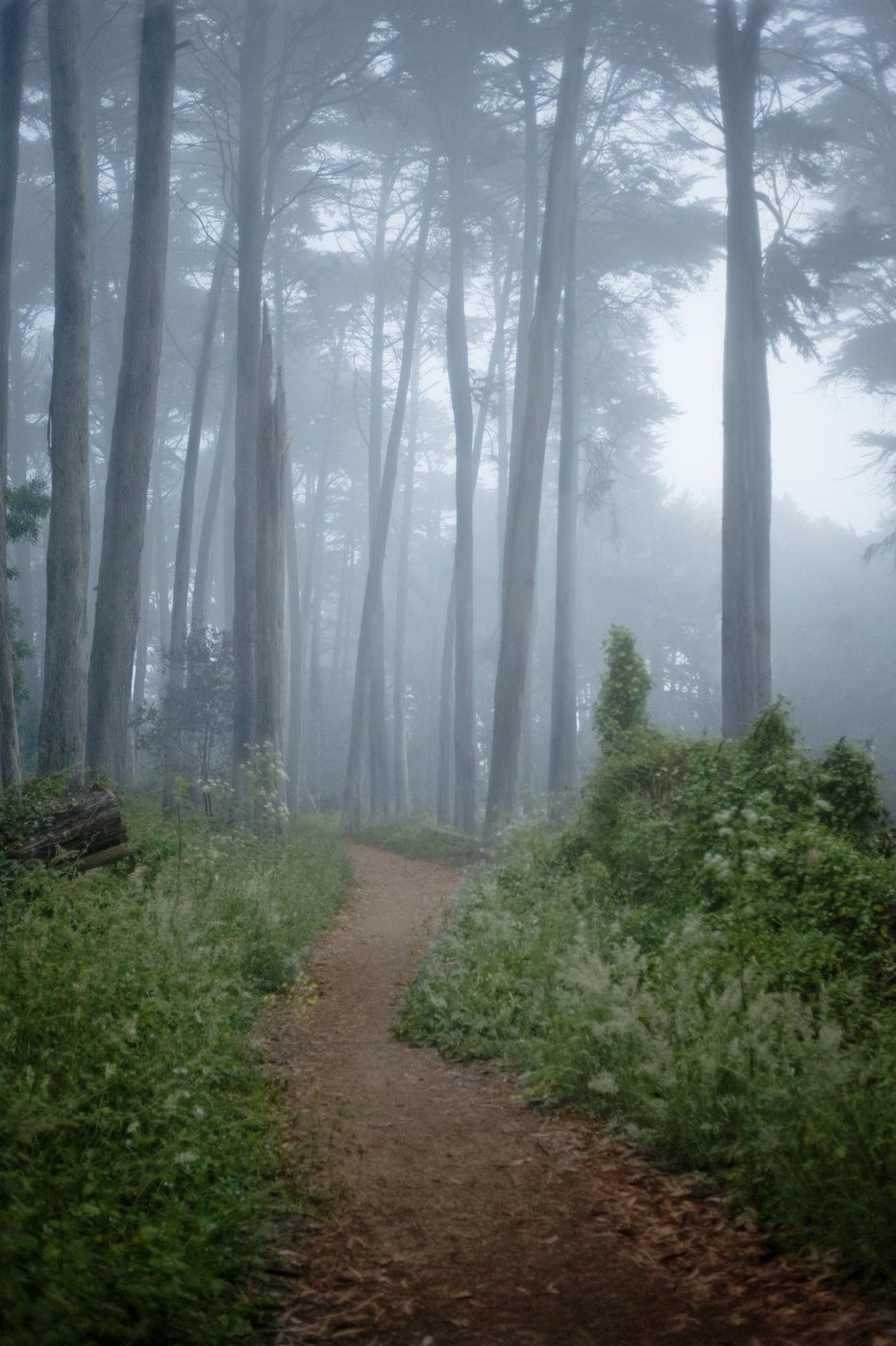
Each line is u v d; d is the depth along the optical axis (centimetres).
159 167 2438
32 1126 499
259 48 3189
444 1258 518
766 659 2594
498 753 2700
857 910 906
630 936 989
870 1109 571
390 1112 727
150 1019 687
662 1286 490
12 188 2584
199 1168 536
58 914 891
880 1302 467
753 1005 689
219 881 1245
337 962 1236
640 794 1320
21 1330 345
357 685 3550
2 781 1825
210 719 3192
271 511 2330
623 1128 677
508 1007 911
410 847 2922
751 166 2577
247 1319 448
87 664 2425
